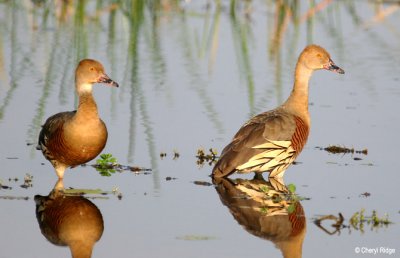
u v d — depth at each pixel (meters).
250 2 28.77
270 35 24.56
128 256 10.94
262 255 11.05
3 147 15.49
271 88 19.59
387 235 11.85
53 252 11.09
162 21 26.14
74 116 13.90
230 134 16.48
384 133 16.73
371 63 21.95
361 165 14.96
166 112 17.84
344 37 24.45
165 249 11.19
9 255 10.96
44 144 14.17
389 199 13.23
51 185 13.72
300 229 12.07
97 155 14.23
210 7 28.09
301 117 15.12
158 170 14.57
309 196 13.43
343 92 19.56
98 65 14.35
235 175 14.80
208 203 13.05
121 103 18.44
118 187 13.70
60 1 26.38
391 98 19.05
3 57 21.52
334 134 16.70
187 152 15.54
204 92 19.25
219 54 22.45
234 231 11.93
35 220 12.22
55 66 20.98
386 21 26.44
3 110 17.47
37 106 17.81
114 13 25.88
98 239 11.53
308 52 15.36
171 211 12.65
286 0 26.23
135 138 16.19
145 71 20.89
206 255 11.00
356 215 12.30
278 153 14.34
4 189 13.45
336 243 11.55
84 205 12.82
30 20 25.66
